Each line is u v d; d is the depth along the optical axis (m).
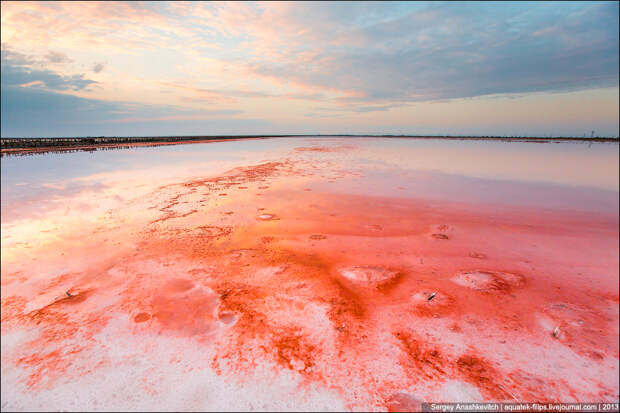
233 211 5.09
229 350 1.85
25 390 1.54
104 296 2.44
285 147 25.62
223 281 2.71
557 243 3.81
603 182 8.27
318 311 2.27
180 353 1.82
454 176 9.20
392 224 4.50
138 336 1.96
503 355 1.87
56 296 2.44
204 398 1.51
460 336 2.03
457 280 2.81
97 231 4.02
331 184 7.70
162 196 6.16
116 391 1.54
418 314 2.26
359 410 1.47
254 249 3.49
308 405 1.49
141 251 3.38
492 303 2.43
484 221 4.70
